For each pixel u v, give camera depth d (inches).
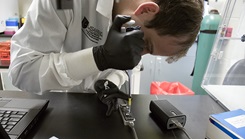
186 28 22.7
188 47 25.4
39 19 26.0
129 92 34.4
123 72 35.5
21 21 81.0
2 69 62.7
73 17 28.5
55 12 26.2
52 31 27.1
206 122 25.8
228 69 37.6
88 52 23.7
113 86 28.9
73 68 23.8
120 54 21.5
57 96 31.1
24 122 22.4
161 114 24.7
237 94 31.3
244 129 18.7
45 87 25.6
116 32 22.2
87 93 32.4
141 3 24.0
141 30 22.8
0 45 64.2
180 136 22.9
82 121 24.9
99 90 29.0
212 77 37.2
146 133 23.1
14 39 28.0
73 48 31.4
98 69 23.7
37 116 24.1
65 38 30.3
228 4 38.9
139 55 22.8
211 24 54.5
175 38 23.6
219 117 20.6
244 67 34.8
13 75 27.0
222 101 30.0
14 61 26.6
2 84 64.4
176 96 33.0
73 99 30.3
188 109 28.9
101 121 25.0
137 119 25.7
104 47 22.8
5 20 75.4
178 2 22.0
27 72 25.9
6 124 21.8
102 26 30.8
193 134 23.3
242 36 38.9
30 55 25.6
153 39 24.7
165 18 22.4
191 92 62.5
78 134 22.5
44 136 22.0
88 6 30.3
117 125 24.3
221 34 38.9
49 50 27.1
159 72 88.6
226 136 19.1
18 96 30.7
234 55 38.9
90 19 30.8
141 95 32.9
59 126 23.7
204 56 57.8
